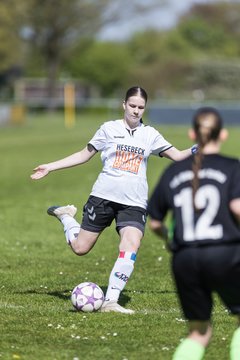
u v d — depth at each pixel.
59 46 176.38
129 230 18.80
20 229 35.16
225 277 12.34
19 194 49.12
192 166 12.70
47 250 29.48
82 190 50.94
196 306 12.62
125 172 18.81
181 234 12.46
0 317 18.03
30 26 169.38
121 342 15.92
